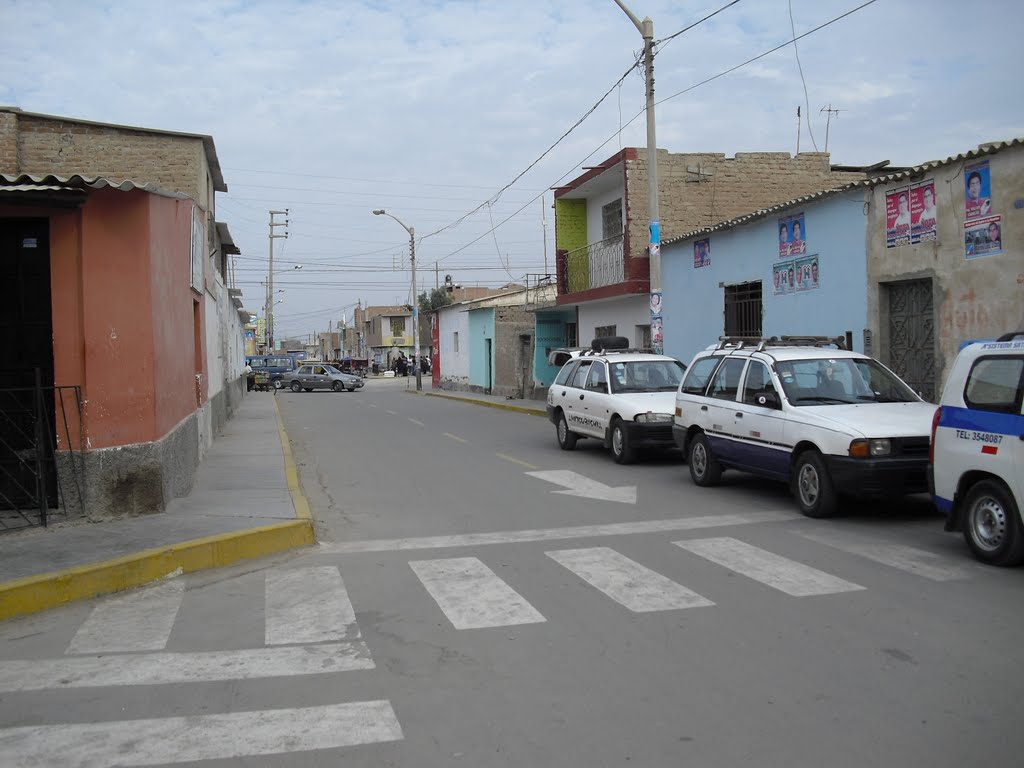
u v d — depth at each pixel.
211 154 18.11
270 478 12.18
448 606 6.44
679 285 20.78
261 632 5.96
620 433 14.04
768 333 17.05
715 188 23.00
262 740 4.20
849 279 14.48
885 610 6.06
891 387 10.27
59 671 5.23
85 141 16.53
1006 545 7.00
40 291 8.64
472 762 3.94
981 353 7.34
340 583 7.21
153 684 4.99
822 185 23.56
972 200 11.88
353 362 85.00
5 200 8.03
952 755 3.92
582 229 27.88
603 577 7.14
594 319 26.41
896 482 8.70
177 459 10.32
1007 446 6.89
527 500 10.96
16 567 6.95
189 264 11.90
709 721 4.32
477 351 40.47
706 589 6.71
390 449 17.36
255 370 54.41
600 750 4.03
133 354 8.84
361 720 4.43
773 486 11.63
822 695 4.61
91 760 4.00
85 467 8.58
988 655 5.16
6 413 8.52
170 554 7.47
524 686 4.84
